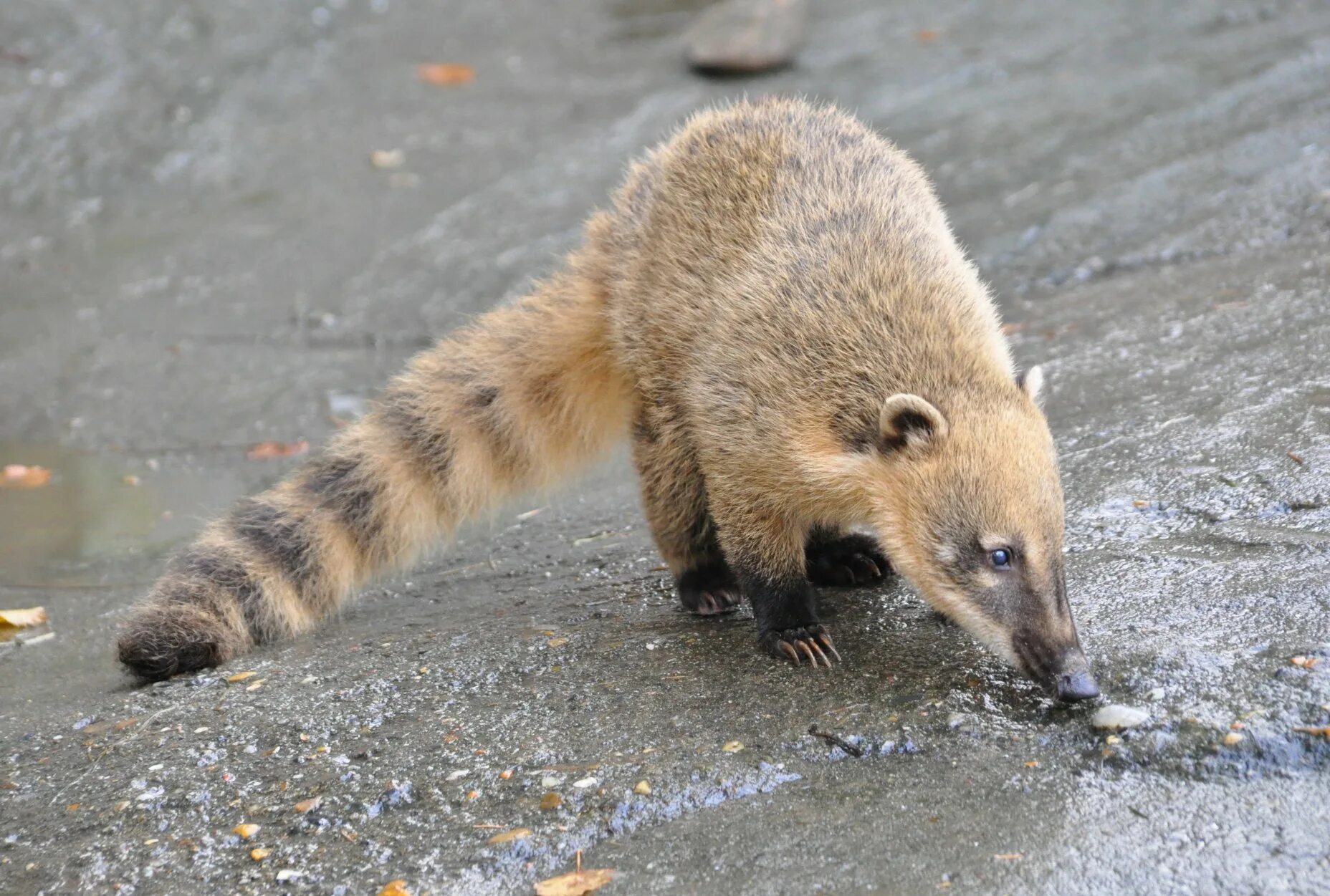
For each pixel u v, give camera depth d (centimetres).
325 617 859
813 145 786
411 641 773
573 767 591
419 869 538
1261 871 464
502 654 726
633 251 811
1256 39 1670
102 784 622
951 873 489
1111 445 847
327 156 1783
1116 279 1217
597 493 1065
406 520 873
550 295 868
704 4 2209
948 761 563
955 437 645
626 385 835
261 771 621
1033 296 1239
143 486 1133
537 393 870
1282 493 735
